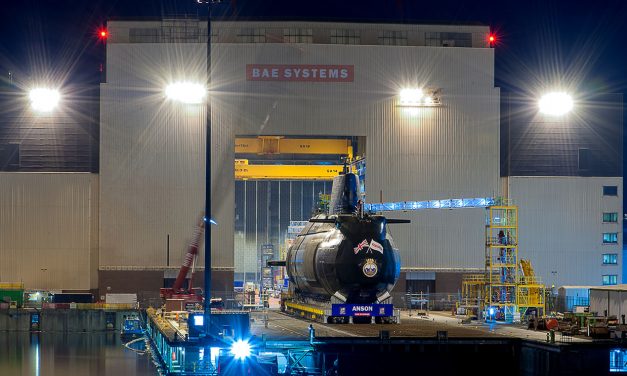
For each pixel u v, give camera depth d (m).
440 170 189.25
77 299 189.00
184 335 102.69
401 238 188.50
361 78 188.25
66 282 191.25
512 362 94.75
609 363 90.19
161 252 186.88
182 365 101.94
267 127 186.88
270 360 93.06
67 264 191.12
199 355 95.06
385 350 91.94
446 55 190.00
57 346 156.00
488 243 148.75
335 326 112.00
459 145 189.75
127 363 130.50
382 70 188.62
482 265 189.50
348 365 92.06
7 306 185.88
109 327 185.12
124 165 187.25
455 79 190.12
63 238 191.50
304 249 132.25
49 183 191.38
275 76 187.12
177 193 187.00
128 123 187.50
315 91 187.38
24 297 187.75
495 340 94.50
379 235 116.19
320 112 187.38
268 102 186.88
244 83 187.00
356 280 114.69
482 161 190.12
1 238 190.62
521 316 137.50
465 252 189.50
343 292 116.69
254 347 90.69
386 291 118.06
